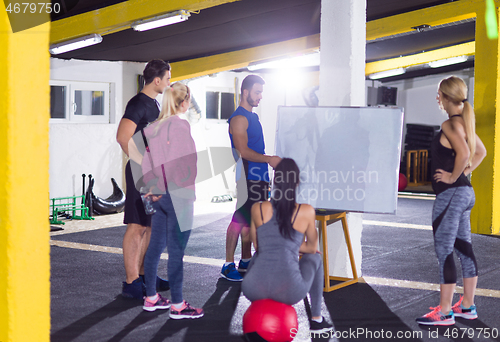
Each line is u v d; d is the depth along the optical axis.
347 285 4.72
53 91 9.27
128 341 3.32
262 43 9.20
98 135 9.77
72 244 6.64
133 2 6.22
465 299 3.82
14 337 2.43
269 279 3.13
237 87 12.32
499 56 7.12
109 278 4.95
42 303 2.53
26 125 2.43
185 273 5.15
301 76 12.79
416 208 10.72
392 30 8.18
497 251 6.27
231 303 4.17
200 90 11.56
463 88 3.58
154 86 4.19
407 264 5.61
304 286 3.20
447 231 3.63
